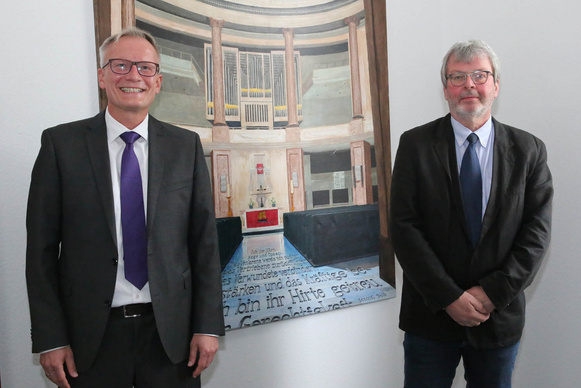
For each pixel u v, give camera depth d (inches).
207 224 46.7
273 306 67.1
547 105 71.7
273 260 67.3
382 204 76.9
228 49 63.6
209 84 62.0
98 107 55.7
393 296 78.9
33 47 51.3
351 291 74.4
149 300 42.7
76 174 40.9
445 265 50.9
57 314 39.3
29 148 51.6
